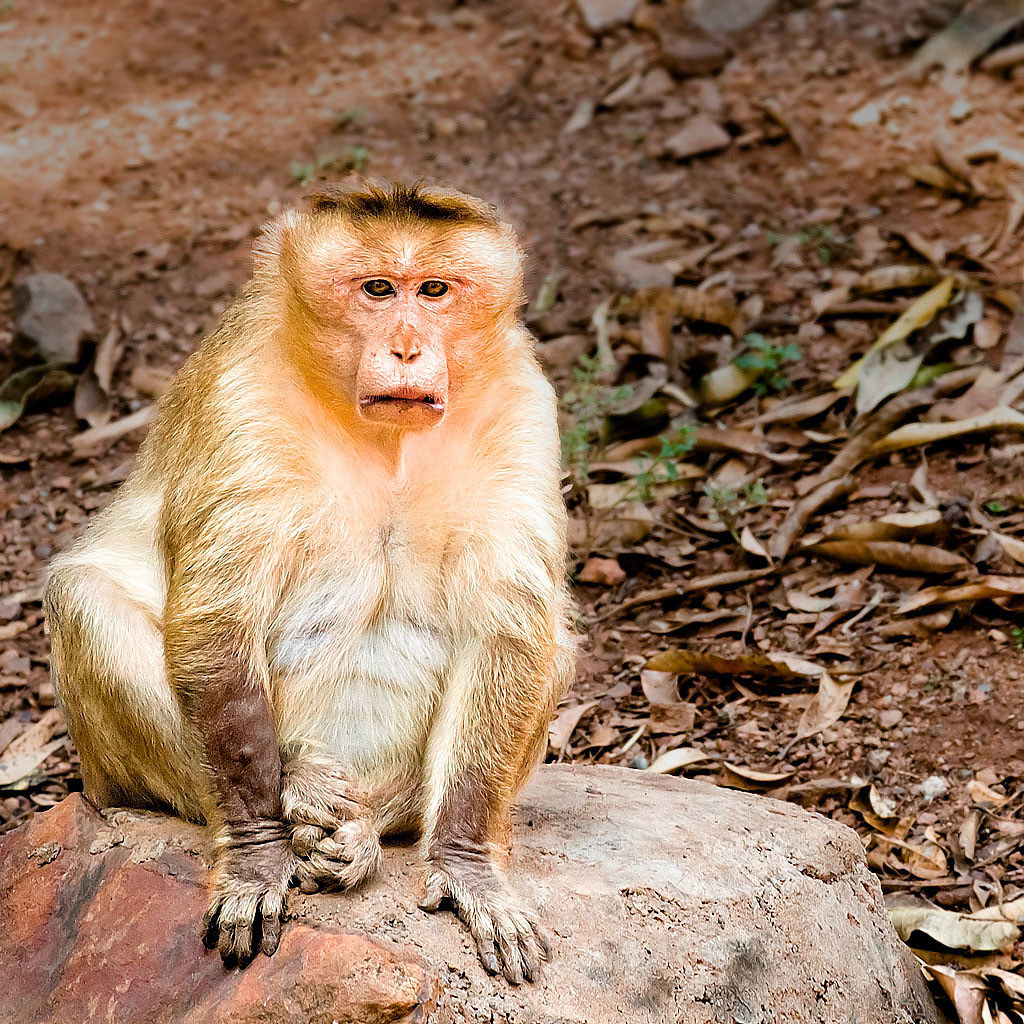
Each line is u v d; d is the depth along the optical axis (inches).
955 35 724.0
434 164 725.3
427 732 314.7
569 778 353.4
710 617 472.7
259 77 813.2
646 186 691.4
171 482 315.9
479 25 841.5
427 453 302.2
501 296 296.5
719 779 414.6
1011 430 505.0
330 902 277.7
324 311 288.7
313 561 300.7
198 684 287.4
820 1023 293.9
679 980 279.3
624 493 524.4
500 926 274.4
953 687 425.1
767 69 751.1
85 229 700.7
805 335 585.0
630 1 813.2
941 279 583.2
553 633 307.3
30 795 437.4
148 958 274.2
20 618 509.4
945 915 356.5
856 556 477.1
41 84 807.7
